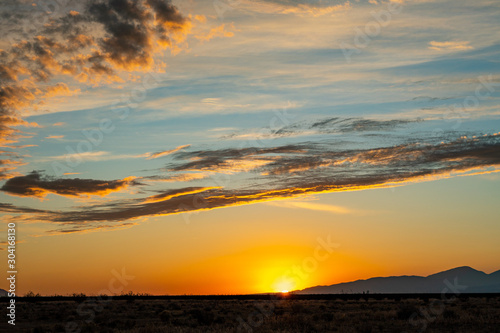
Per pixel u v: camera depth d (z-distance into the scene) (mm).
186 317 49250
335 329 33156
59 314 52031
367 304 78062
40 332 34812
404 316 41469
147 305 82500
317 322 37594
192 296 164875
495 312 47500
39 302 107375
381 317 42750
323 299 115250
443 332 31734
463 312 46438
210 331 31000
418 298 114062
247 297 151375
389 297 126000
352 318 42188
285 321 36344
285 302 86250
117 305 80938
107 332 32719
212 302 103312
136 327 36438
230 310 60500
